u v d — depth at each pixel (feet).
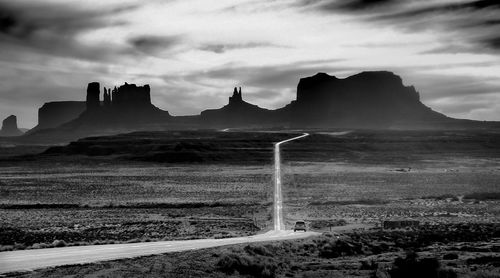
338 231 209.46
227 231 216.95
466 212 301.22
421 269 103.81
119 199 376.48
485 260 126.82
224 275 106.42
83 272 98.73
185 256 119.75
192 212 308.81
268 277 107.86
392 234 190.80
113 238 184.14
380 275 103.65
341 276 107.34
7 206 339.57
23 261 111.55
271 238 171.73
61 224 248.11
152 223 255.70
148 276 98.43
